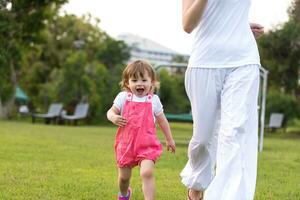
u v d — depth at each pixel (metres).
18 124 24.02
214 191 3.95
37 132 17.09
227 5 4.16
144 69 4.84
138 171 7.60
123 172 4.82
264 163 9.65
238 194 3.89
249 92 4.08
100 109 30.28
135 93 4.84
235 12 4.19
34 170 7.33
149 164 4.62
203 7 4.11
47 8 22.14
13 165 7.80
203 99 4.26
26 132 16.70
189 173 4.76
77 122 29.59
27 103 40.12
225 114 4.10
